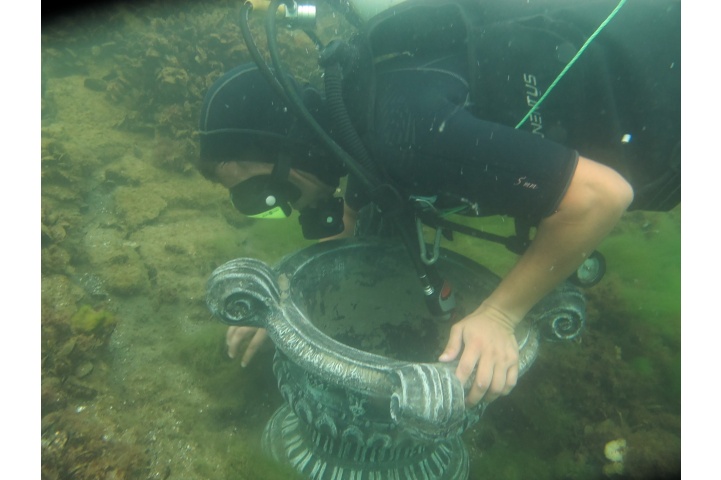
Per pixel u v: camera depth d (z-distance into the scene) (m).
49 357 2.31
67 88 5.18
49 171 3.71
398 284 2.29
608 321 3.29
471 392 1.44
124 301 2.94
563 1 1.59
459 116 1.40
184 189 4.09
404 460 2.03
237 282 1.65
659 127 1.55
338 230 1.96
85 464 1.92
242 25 1.57
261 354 2.63
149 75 5.09
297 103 1.51
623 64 1.51
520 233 1.66
